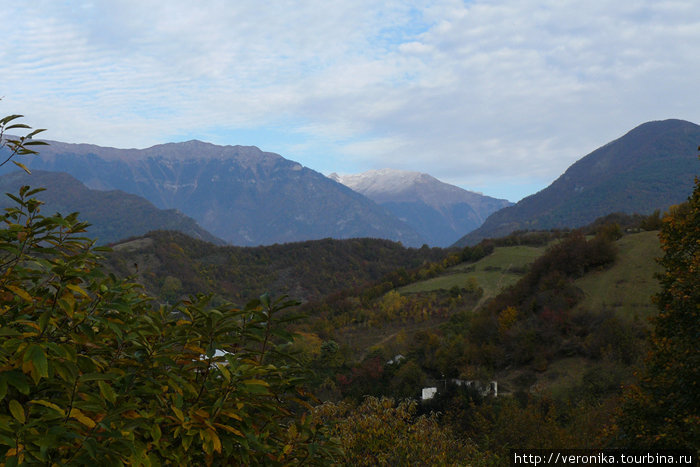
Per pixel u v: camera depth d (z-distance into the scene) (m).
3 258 2.05
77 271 1.99
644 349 30.45
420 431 7.03
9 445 1.46
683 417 7.83
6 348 1.66
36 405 1.77
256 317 2.39
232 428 2.02
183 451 2.02
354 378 48.06
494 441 14.16
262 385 2.25
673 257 9.56
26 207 2.08
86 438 1.59
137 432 1.91
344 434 6.55
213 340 2.32
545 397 21.02
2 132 2.10
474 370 41.09
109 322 2.00
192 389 2.14
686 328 8.80
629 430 8.81
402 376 43.22
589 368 34.62
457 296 95.94
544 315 49.38
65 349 1.66
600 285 53.12
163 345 2.18
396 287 116.75
